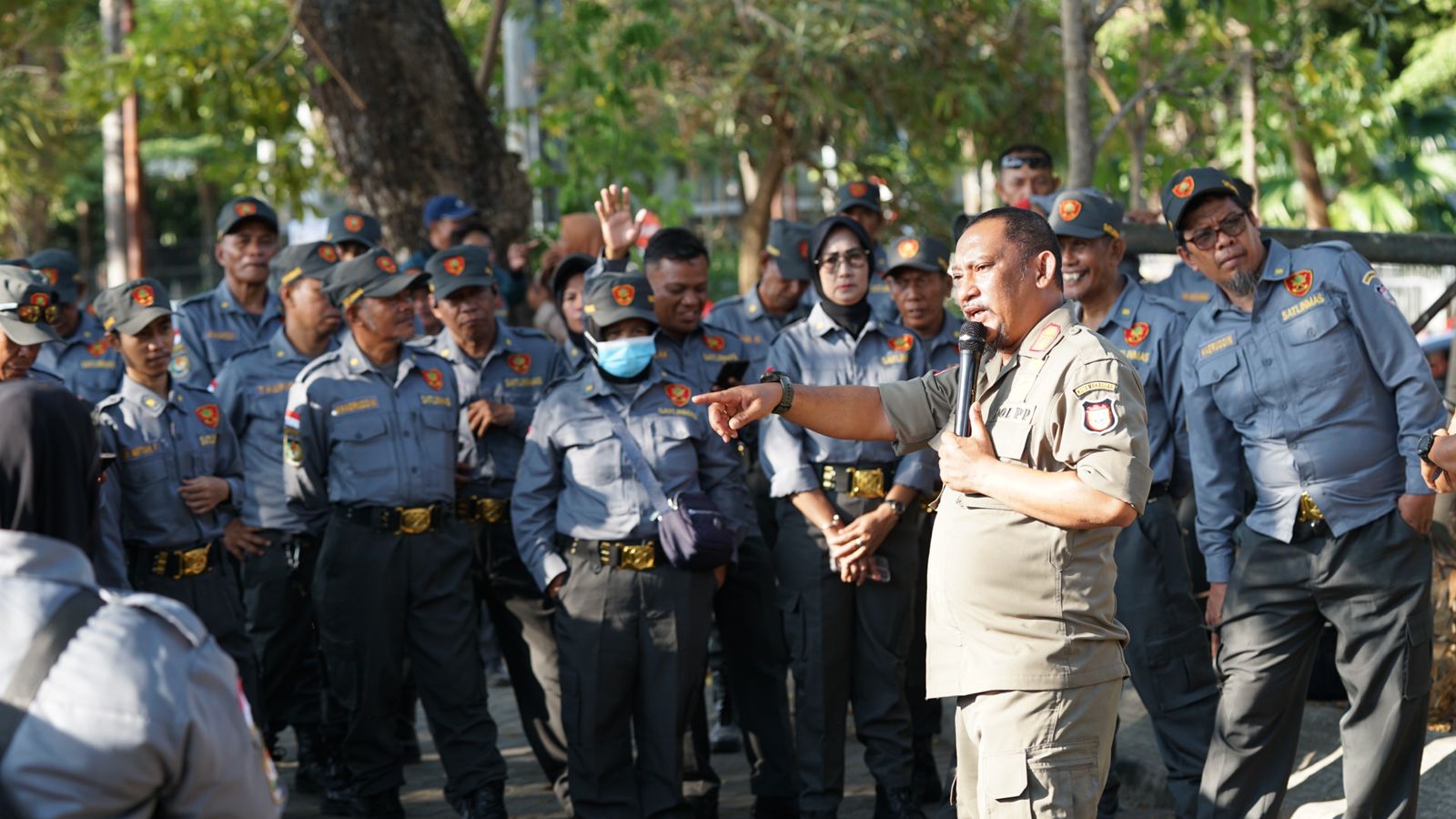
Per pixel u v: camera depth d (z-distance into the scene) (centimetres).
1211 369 677
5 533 322
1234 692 671
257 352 941
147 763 308
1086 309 791
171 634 320
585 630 768
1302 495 647
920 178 1633
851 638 800
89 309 1031
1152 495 760
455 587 821
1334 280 644
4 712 304
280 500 926
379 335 821
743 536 818
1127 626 757
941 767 930
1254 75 1315
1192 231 666
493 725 823
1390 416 642
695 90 1572
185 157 4184
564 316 959
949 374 571
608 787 772
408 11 1270
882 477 792
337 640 814
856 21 1444
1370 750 646
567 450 784
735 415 553
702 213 2284
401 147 1284
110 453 770
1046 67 1496
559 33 1466
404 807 880
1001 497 498
